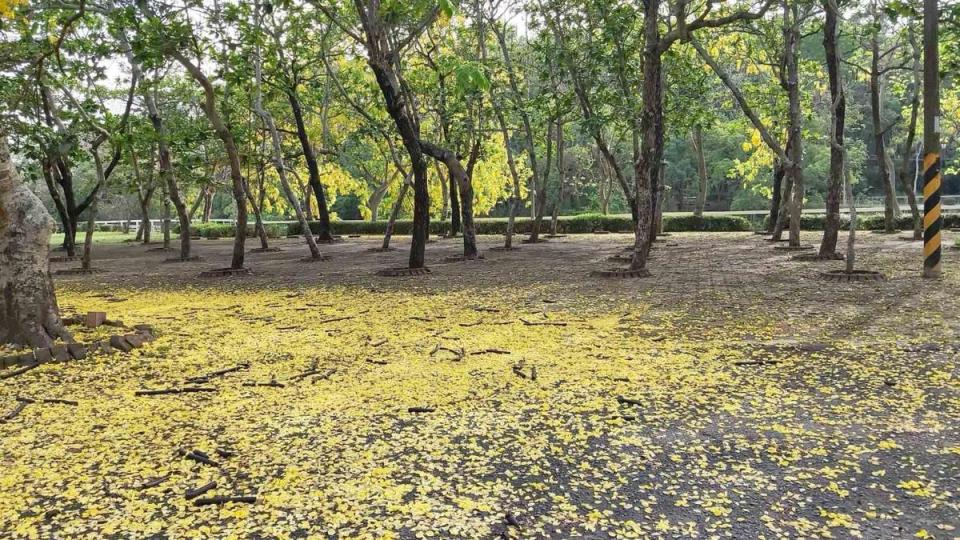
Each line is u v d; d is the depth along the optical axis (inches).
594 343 250.5
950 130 981.8
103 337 255.8
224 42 513.3
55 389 200.2
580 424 162.4
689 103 706.2
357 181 1406.3
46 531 116.3
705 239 909.2
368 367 221.8
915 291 355.3
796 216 665.6
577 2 681.0
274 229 1286.9
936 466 133.7
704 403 175.9
